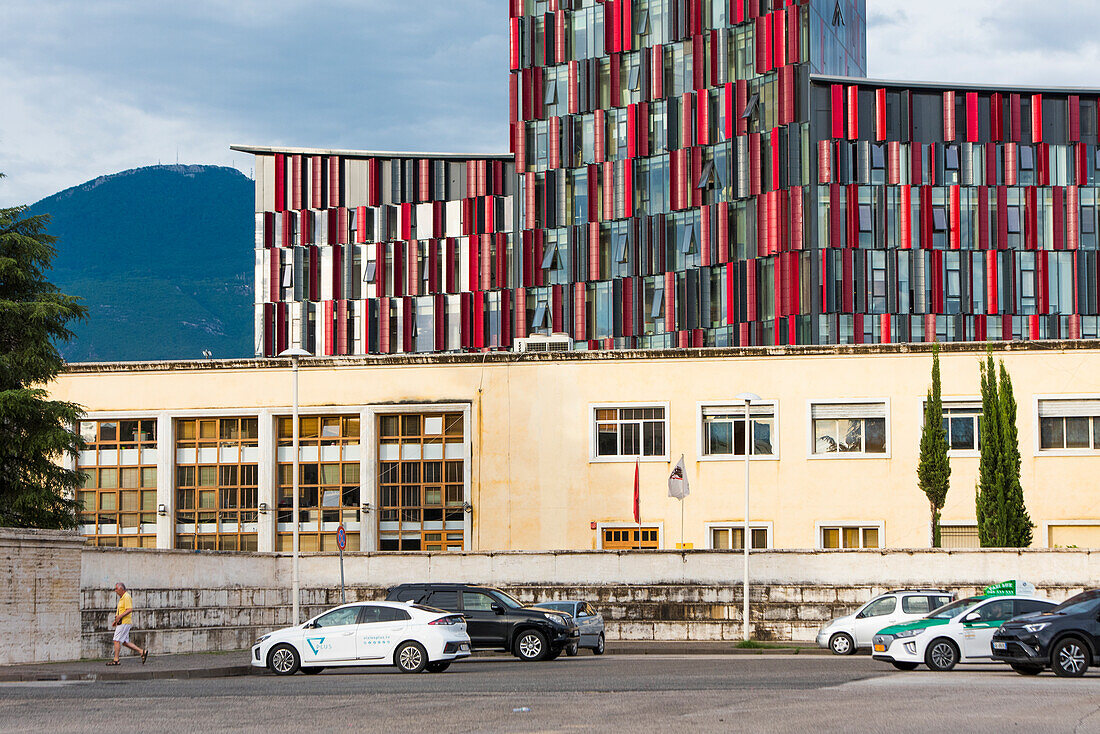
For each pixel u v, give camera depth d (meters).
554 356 51.50
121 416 53.50
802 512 49.03
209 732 15.67
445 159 95.25
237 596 39.09
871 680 23.06
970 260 80.06
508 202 94.19
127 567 34.12
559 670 27.28
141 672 27.47
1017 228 80.19
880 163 79.81
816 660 31.88
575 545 50.50
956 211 79.81
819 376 49.44
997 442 42.75
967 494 48.00
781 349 49.72
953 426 48.53
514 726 15.87
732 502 49.47
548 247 90.94
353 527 52.62
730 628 40.88
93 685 24.25
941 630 27.03
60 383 53.97
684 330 84.69
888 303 79.00
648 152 87.44
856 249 79.06
